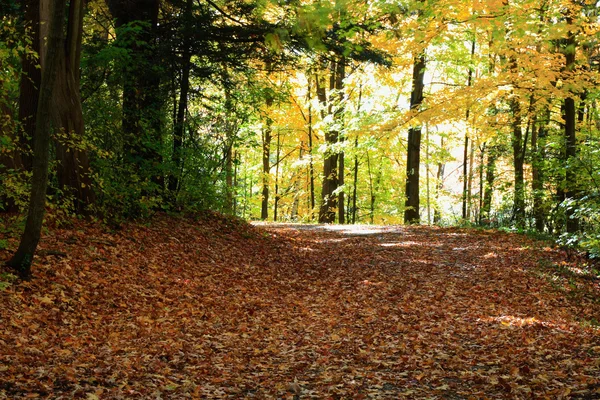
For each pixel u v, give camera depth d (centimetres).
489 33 928
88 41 1423
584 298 1027
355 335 793
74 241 1006
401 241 1691
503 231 1742
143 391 506
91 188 1170
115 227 1195
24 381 489
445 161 2947
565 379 556
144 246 1158
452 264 1321
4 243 848
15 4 1170
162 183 1503
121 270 974
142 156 1413
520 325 823
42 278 817
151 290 934
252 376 593
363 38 1442
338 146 2262
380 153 3212
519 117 1669
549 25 822
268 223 2484
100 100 1297
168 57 1472
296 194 3900
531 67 938
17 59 1056
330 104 2844
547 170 1750
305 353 693
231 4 1482
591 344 696
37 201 797
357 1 598
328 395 529
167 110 1544
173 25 1531
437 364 632
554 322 847
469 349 703
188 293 969
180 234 1363
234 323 843
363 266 1359
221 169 1709
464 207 2666
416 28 793
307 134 3356
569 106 1381
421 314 924
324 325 859
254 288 1105
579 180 1395
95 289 858
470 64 2064
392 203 3575
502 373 588
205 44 1498
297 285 1181
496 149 2380
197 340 724
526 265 1240
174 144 1539
